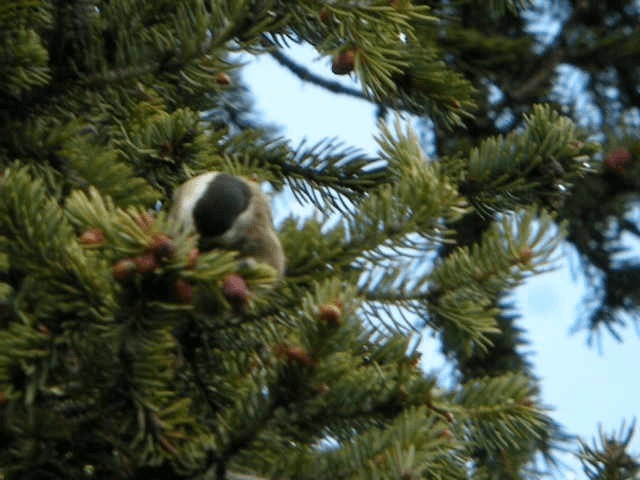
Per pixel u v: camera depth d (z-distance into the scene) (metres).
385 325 1.74
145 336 1.59
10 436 1.63
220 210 1.69
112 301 1.59
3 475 1.63
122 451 1.63
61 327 1.62
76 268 1.60
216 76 1.75
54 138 1.75
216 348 1.71
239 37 1.73
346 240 1.71
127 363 1.61
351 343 1.68
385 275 1.74
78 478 1.64
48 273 1.60
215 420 1.67
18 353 1.61
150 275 1.57
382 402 1.67
